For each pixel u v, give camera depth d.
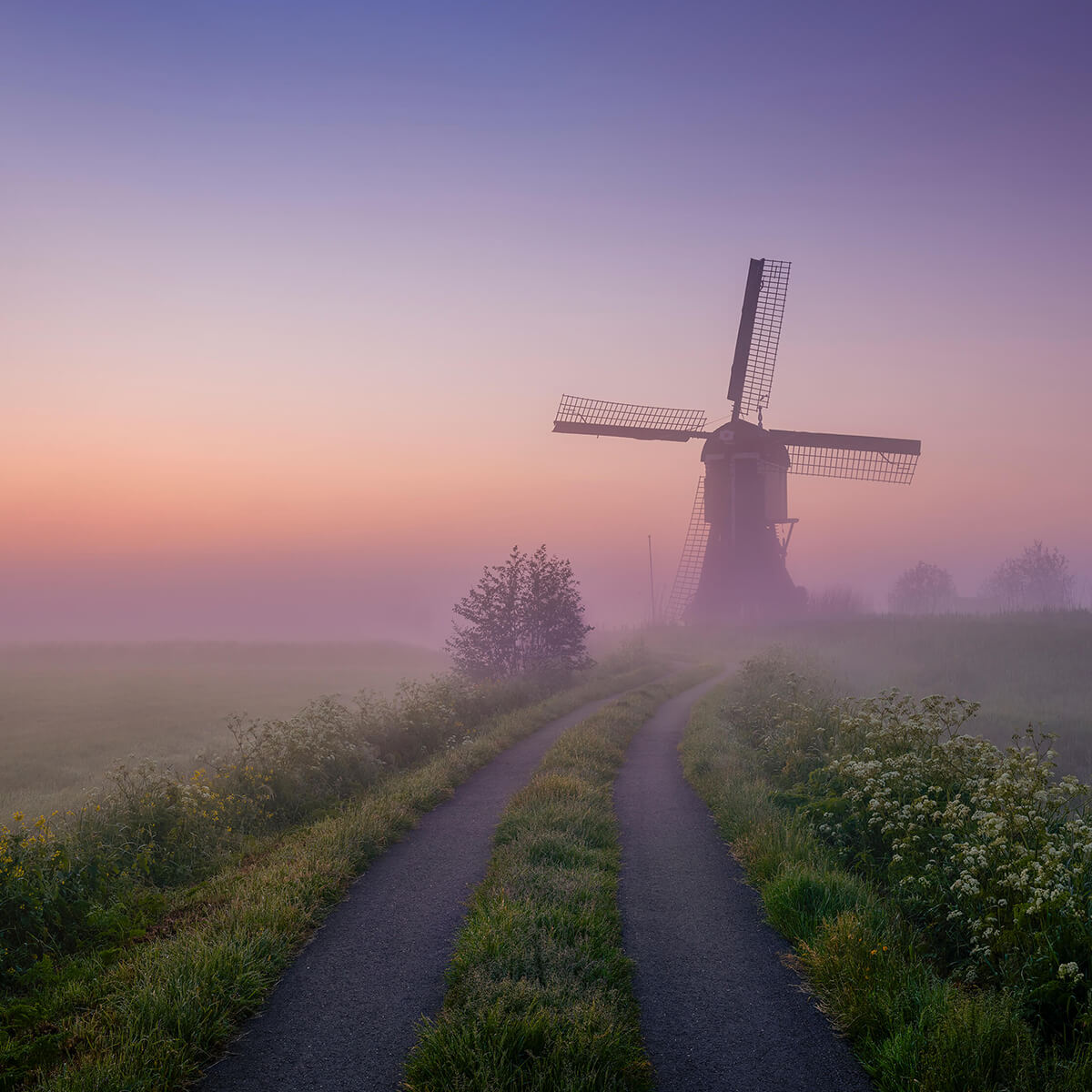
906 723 9.89
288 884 7.50
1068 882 5.69
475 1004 5.03
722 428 60.56
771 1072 4.63
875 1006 5.09
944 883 6.66
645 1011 5.37
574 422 59.22
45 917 6.92
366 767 13.55
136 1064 4.51
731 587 59.97
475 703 22.64
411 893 7.84
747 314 60.38
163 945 6.26
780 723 15.70
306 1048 4.88
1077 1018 4.78
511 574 32.59
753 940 6.62
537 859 8.36
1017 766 7.54
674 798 12.22
